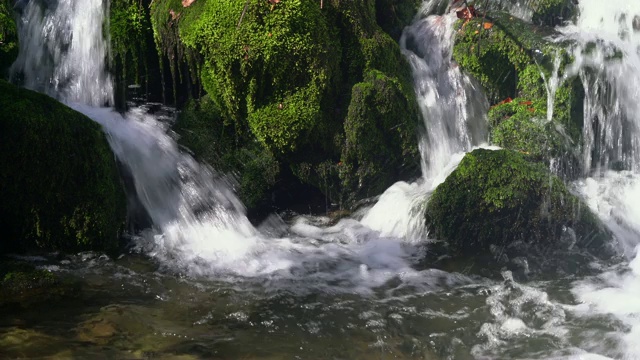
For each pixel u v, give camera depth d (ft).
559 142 20.95
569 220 18.92
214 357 13.44
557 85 21.43
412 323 15.20
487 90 22.44
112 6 20.99
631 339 14.57
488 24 22.15
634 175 21.70
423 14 24.11
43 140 17.21
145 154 19.76
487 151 19.44
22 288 15.66
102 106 21.34
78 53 21.34
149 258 17.83
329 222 20.47
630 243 19.33
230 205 20.03
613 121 21.93
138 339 13.92
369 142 20.15
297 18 19.04
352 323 15.12
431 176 21.12
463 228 18.98
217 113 20.77
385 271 17.76
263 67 19.10
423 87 22.24
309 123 19.51
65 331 14.03
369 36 20.70
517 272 17.84
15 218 17.31
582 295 16.55
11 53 19.47
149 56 21.25
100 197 17.84
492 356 14.06
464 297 16.44
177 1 20.10
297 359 13.60
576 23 23.52
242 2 18.86
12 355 12.99
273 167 20.39
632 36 22.84
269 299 16.03
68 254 17.57
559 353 14.12
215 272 17.33
